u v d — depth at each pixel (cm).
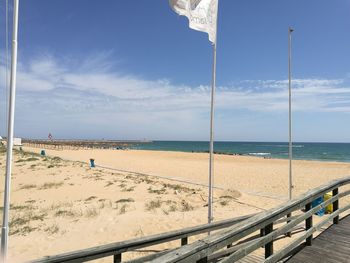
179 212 1009
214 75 680
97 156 4447
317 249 479
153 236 500
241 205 1145
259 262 513
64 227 862
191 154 5450
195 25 648
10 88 459
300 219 454
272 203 1195
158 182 1734
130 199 1216
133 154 5175
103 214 988
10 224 889
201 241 285
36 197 1319
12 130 457
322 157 5359
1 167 2278
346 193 649
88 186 1554
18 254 668
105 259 628
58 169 2198
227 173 2348
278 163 3434
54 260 400
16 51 467
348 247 486
